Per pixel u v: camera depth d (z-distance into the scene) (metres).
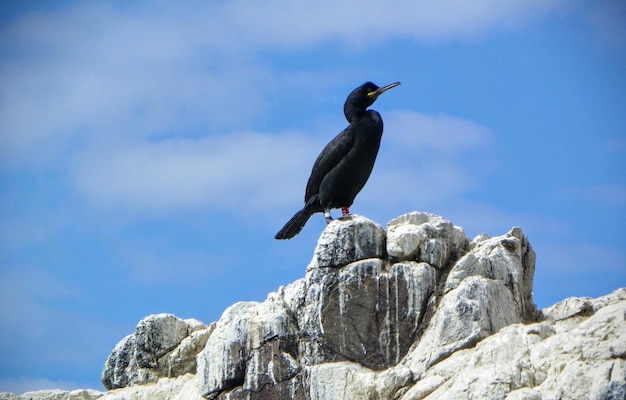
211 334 28.69
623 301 24.83
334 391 25.52
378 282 26.30
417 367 25.16
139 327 30.28
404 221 27.41
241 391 26.86
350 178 29.83
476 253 26.78
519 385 23.14
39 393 30.98
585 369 22.52
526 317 26.83
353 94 30.08
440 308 25.72
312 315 26.50
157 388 29.38
